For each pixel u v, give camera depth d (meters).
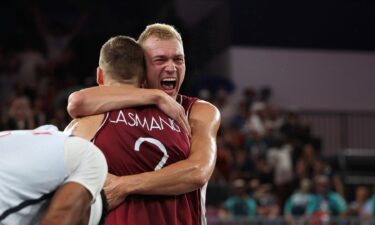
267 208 10.25
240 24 16.06
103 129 3.51
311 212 10.16
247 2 16.12
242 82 15.76
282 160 11.75
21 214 2.88
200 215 3.67
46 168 2.89
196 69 15.64
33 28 15.38
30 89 13.71
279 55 15.96
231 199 10.18
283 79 15.92
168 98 3.61
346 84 16.11
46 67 14.82
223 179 11.20
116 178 3.44
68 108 3.59
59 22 15.57
